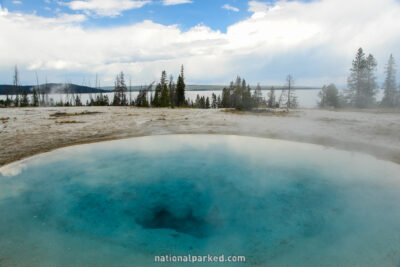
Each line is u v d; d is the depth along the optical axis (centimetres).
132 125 1534
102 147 1034
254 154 958
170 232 500
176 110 2805
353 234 463
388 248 415
